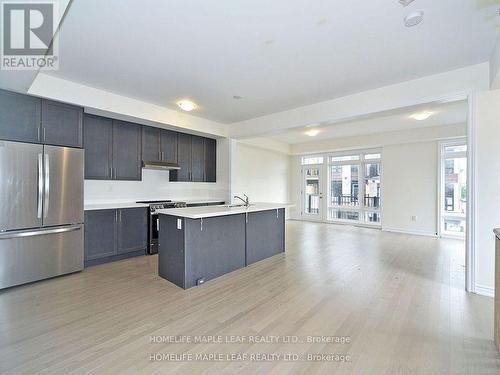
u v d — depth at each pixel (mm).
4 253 2875
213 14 2078
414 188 6453
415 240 5656
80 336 2037
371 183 7457
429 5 1984
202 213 3021
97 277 3354
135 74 3215
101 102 3730
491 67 2717
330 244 5250
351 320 2303
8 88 2867
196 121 5168
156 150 4914
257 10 2033
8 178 2895
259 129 5207
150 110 4367
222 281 3236
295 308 2523
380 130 6508
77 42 2484
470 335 2072
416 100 3332
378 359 1791
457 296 2789
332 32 2336
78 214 3490
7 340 1976
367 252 4621
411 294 2838
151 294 2836
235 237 3693
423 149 6340
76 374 1630
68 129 3430
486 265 2844
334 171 8258
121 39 2438
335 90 3742
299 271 3602
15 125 2988
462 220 5914
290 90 3742
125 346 1917
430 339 2020
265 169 8125
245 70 3111
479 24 2217
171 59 2838
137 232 4328
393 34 2367
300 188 9000
